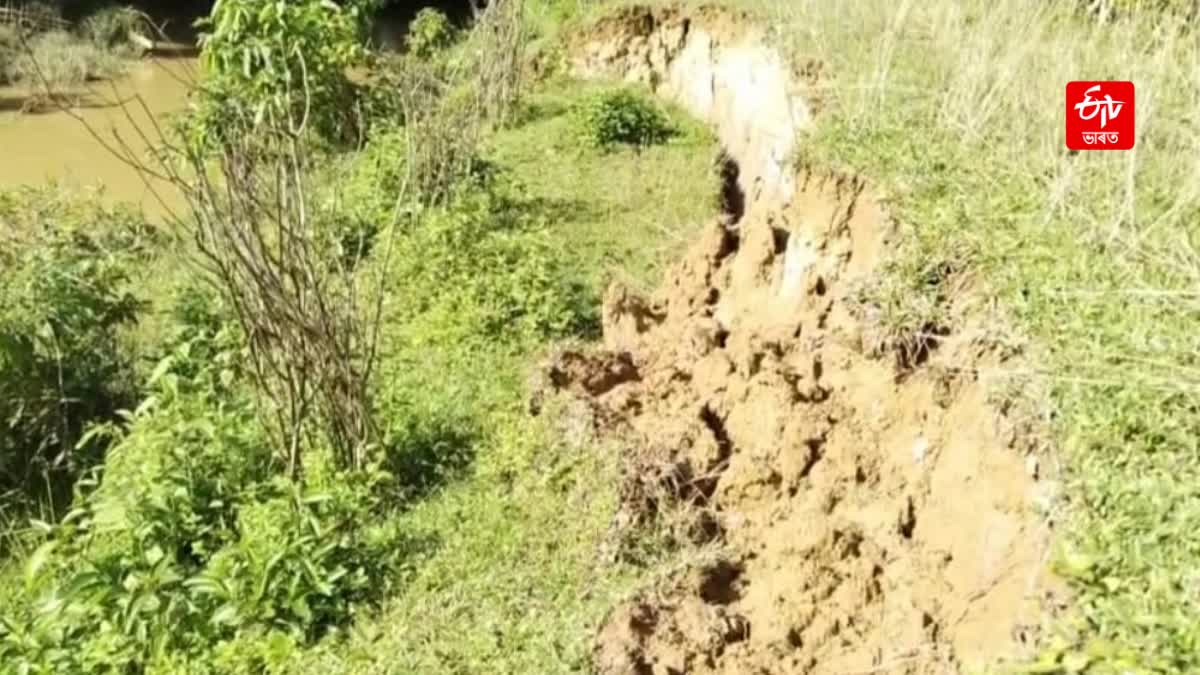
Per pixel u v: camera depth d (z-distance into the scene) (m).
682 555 4.88
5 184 11.33
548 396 5.95
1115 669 3.09
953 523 4.32
